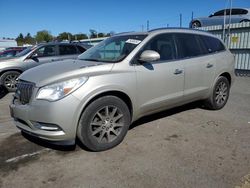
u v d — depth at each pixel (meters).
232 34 12.29
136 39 4.49
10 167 3.46
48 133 3.50
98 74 3.74
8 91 8.71
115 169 3.37
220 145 4.05
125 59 4.10
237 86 9.43
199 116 5.50
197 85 5.19
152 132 4.60
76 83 3.53
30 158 3.70
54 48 9.27
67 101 3.44
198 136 4.42
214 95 5.73
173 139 4.30
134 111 4.20
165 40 4.72
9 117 5.71
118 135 4.02
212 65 5.45
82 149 3.95
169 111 5.82
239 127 4.86
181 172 3.27
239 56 12.17
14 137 4.47
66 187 3.01
